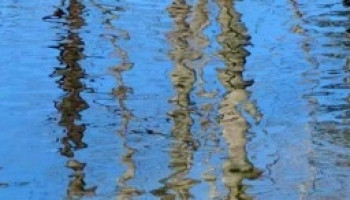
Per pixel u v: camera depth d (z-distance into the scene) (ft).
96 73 93.81
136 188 66.95
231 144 75.36
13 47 101.91
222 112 82.69
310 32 110.22
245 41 106.42
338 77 92.48
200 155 73.10
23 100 85.35
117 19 115.24
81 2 122.21
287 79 92.07
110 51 101.50
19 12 117.70
